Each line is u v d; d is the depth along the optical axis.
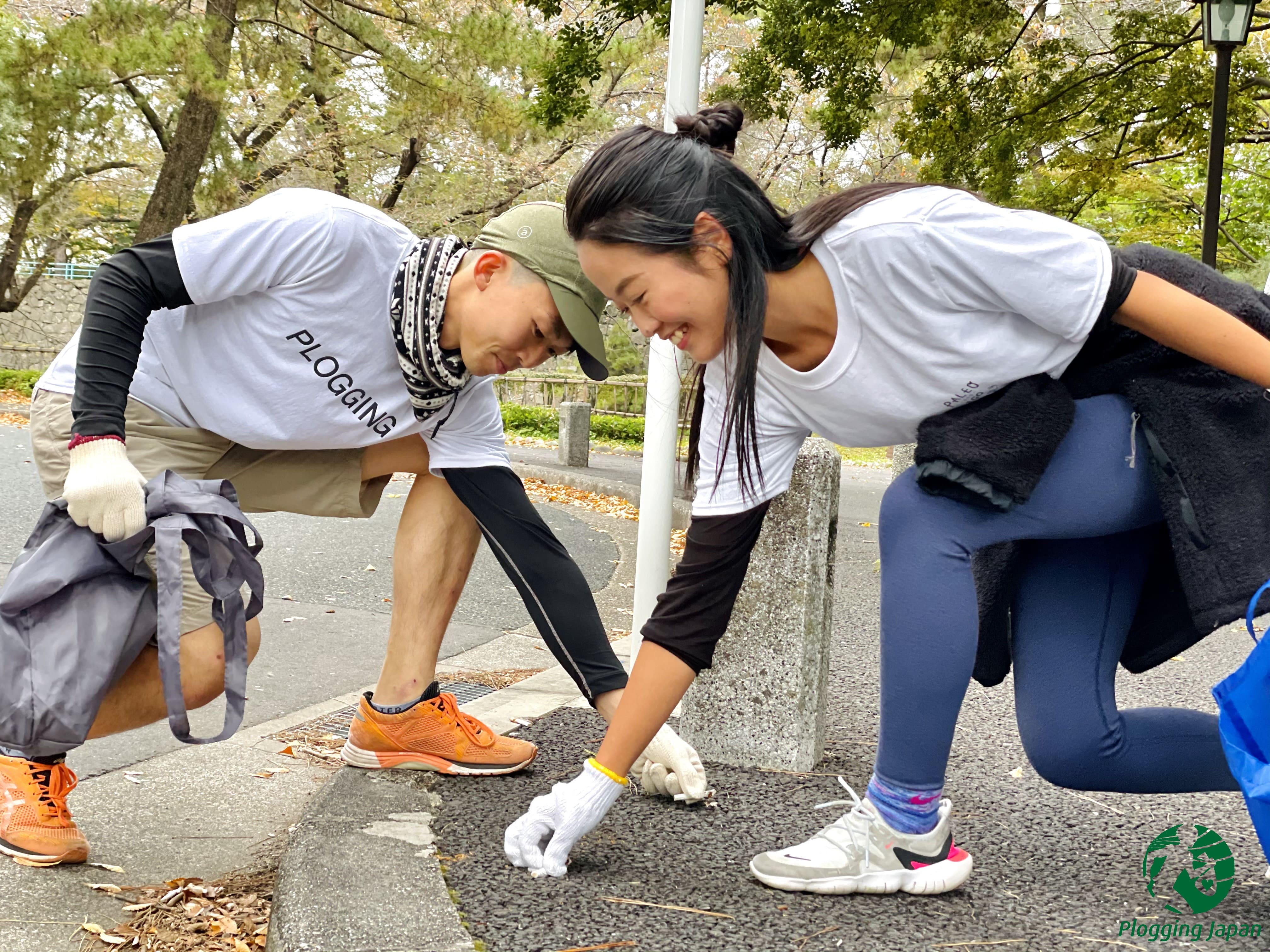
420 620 2.56
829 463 2.70
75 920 1.99
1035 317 1.67
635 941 1.70
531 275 2.08
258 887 2.21
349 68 17.67
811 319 1.76
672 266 1.63
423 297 2.13
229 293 2.09
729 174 1.65
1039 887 1.97
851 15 10.88
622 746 1.97
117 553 2.01
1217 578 1.66
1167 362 1.75
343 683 3.83
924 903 1.88
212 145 15.49
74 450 1.95
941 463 1.73
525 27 16.19
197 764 2.94
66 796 2.26
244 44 16.36
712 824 2.32
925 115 12.32
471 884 1.91
